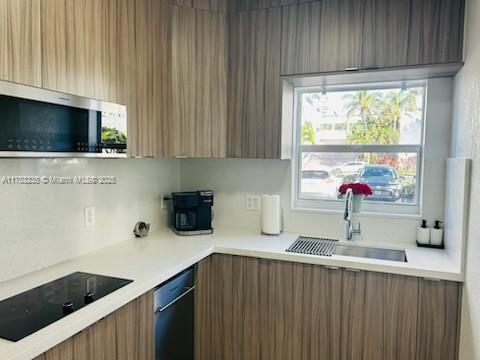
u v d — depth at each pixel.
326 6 2.13
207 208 2.51
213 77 2.33
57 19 1.39
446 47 1.90
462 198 1.71
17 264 1.62
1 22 1.17
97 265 1.79
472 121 1.66
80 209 1.96
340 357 1.95
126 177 2.31
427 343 1.79
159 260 1.87
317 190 2.65
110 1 1.67
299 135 2.66
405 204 2.40
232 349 2.17
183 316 1.95
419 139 2.38
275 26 2.25
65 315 1.24
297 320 2.02
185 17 2.21
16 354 1.00
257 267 2.09
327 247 2.19
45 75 1.34
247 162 2.72
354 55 2.08
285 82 2.31
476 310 1.48
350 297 1.91
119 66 1.73
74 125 1.39
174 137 2.17
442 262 1.88
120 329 1.42
